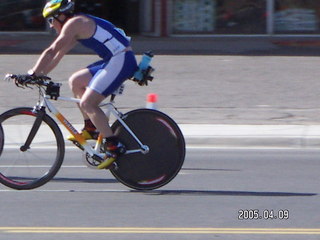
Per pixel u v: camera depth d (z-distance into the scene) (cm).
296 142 2683
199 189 1958
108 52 1788
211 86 3822
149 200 1825
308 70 4275
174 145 1883
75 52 4812
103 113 1809
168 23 5628
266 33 5662
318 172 2203
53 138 2336
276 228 1568
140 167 1884
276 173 2188
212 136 2711
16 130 2044
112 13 5706
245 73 4178
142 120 1873
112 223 1608
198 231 1542
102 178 2092
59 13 1802
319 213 1700
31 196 1864
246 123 2989
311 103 3431
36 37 5538
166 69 4272
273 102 3450
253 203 1798
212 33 5675
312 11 5628
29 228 1566
